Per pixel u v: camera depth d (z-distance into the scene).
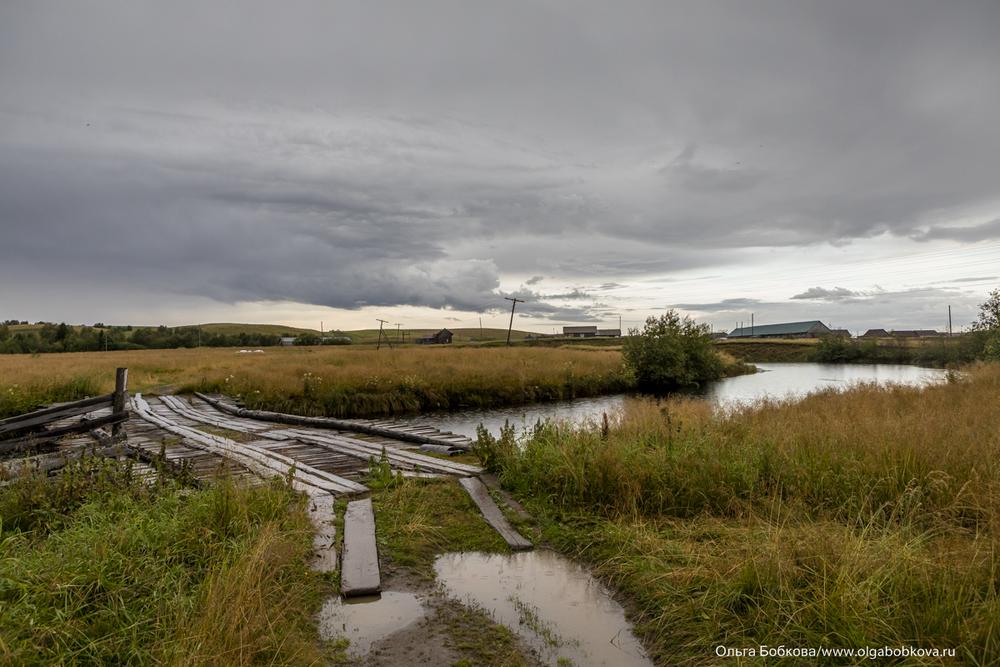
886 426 7.67
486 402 23.98
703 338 35.41
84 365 27.92
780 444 7.21
